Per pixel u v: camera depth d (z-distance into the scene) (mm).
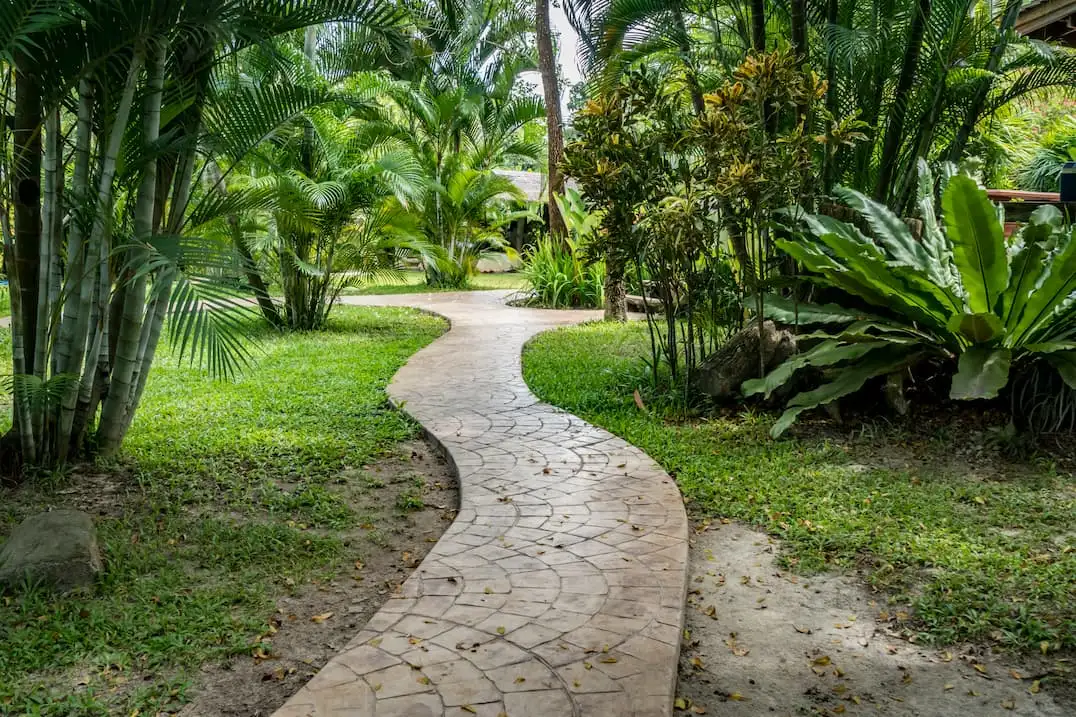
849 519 4242
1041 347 5125
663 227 6016
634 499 4508
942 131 7926
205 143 4820
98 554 3691
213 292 3922
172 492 4711
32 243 4789
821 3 7195
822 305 6273
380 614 3166
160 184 5004
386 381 7984
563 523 4145
